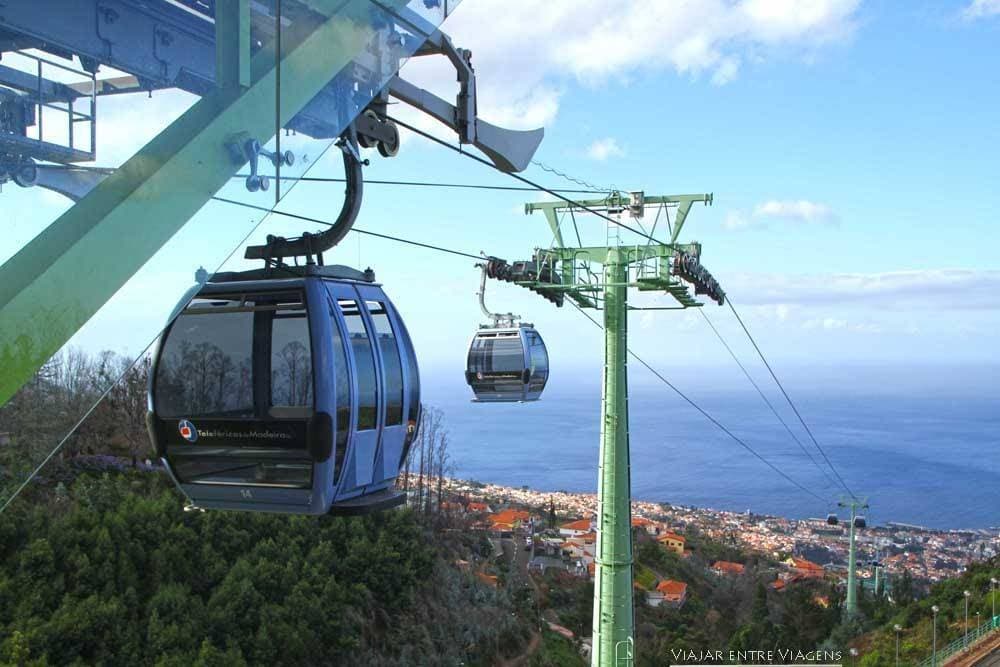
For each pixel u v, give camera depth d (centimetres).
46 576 2091
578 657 3741
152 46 385
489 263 1948
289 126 430
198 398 724
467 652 3222
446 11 533
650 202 2064
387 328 821
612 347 2073
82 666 1898
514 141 970
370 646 2845
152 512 2534
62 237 336
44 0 354
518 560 5059
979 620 4534
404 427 839
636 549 6531
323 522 3133
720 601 5859
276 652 2372
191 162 384
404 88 768
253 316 724
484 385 2188
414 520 3869
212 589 2444
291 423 698
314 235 756
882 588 7025
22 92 347
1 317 311
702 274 2091
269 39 425
